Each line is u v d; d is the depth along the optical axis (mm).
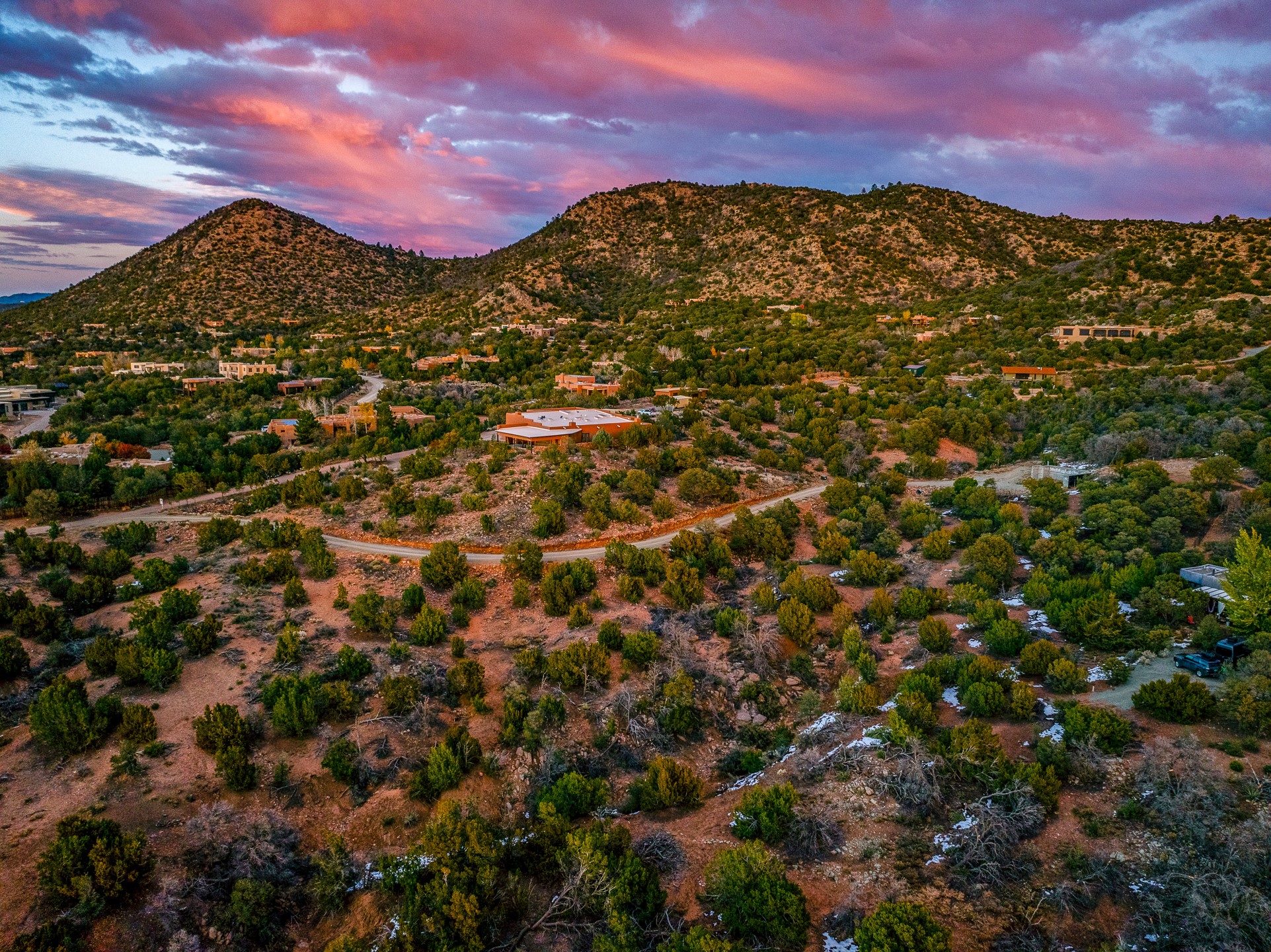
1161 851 31188
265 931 33312
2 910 31516
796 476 96500
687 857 35906
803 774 41312
